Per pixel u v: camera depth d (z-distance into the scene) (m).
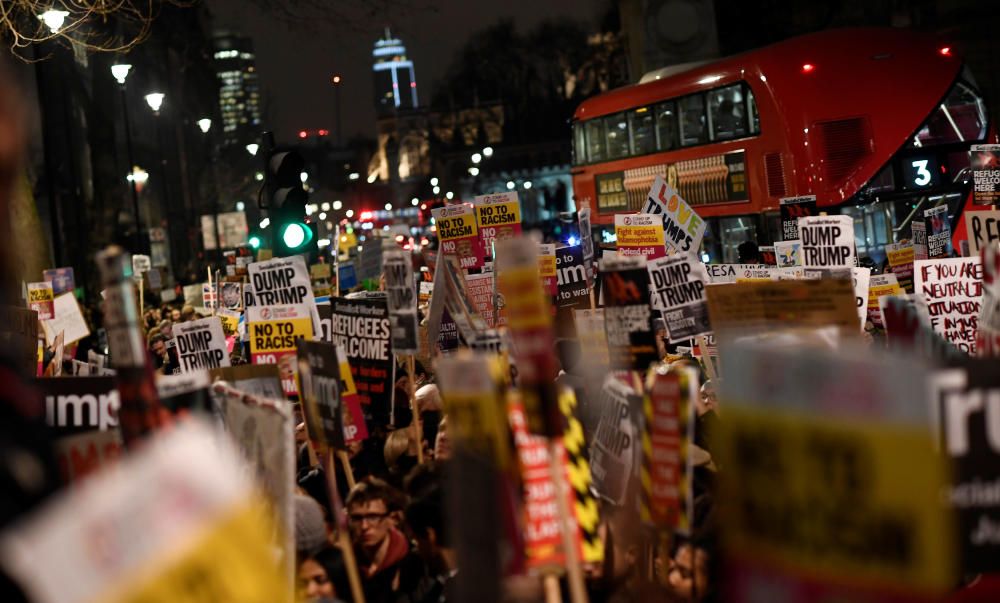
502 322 10.68
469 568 3.90
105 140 46.78
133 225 67.19
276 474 4.39
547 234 45.22
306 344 6.31
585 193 26.42
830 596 2.41
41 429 2.54
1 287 2.42
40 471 2.44
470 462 3.89
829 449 2.40
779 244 12.80
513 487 3.78
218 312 16.02
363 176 168.25
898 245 14.31
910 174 19.14
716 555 4.45
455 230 12.95
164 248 65.06
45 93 26.89
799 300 5.15
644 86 23.78
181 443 2.27
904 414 2.29
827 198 19.03
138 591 2.20
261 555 2.31
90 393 5.52
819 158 19.09
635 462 4.99
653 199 12.17
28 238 24.55
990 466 3.16
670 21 48.88
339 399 6.08
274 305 8.51
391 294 7.39
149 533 2.21
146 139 73.38
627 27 57.50
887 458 2.31
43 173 43.34
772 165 19.75
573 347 8.09
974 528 3.15
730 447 2.59
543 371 3.73
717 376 7.71
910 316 4.95
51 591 2.15
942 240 14.48
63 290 18.84
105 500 2.19
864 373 2.34
